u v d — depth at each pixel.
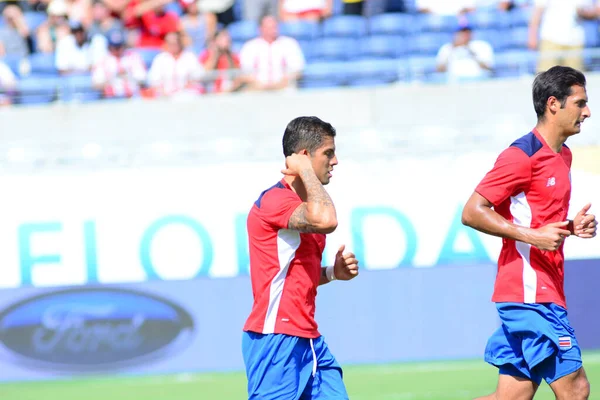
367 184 32.84
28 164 37.56
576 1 40.94
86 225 32.88
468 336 31.95
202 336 32.31
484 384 27.94
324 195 14.10
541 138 15.82
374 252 32.50
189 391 28.94
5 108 39.44
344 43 42.88
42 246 32.81
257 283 14.99
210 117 39.16
